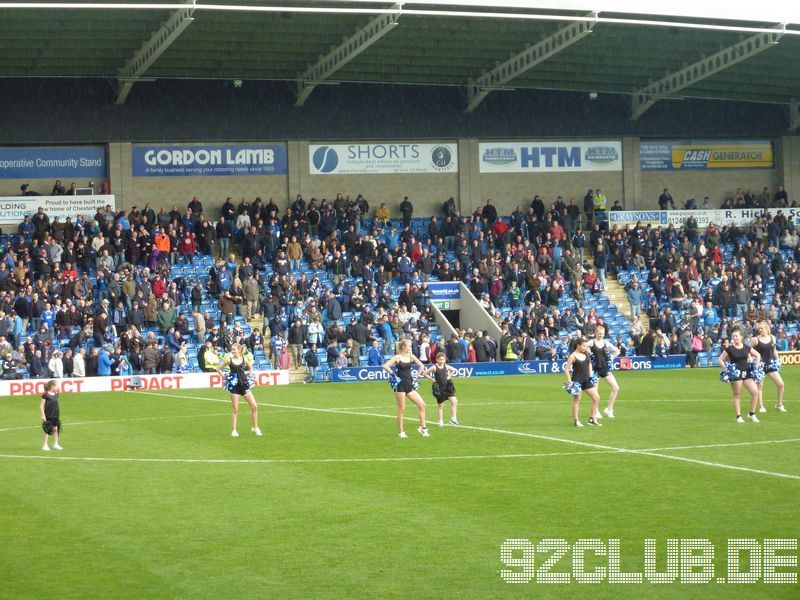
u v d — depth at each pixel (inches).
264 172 2223.2
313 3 1752.0
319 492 683.4
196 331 1792.6
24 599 462.9
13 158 2091.5
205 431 1020.5
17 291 1795.0
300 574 493.7
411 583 477.4
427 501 646.5
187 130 2155.5
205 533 575.8
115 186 2130.9
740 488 665.6
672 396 1288.1
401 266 2007.9
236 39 1924.2
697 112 2442.2
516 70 2091.5
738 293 2034.9
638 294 2036.2
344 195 2268.7
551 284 2012.8
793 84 2349.9
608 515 598.2
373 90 2260.1
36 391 1550.2
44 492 704.4
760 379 993.5
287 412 1187.9
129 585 480.7
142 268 1827.0
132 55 1962.4
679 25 1771.7
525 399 1288.1
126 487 716.0
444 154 2322.8
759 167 2495.1
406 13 1646.2
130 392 1545.3
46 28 1772.9
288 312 1866.4
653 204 2445.9
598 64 2183.8
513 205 2361.0
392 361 936.9
